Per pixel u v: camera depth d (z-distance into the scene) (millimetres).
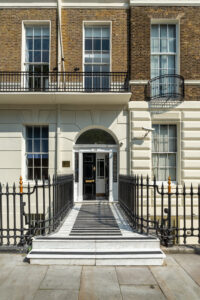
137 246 4160
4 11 8352
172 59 8633
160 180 8477
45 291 3125
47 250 4070
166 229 4609
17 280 3400
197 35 8312
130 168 8227
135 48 8273
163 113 8258
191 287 3240
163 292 3113
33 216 8000
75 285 3268
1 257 4203
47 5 8344
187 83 8266
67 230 4848
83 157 8758
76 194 8555
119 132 8367
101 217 6035
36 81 8539
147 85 8250
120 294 3062
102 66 8648
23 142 8484
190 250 4402
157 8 8297
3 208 7992
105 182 8852
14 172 8211
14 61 8289
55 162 8273
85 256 3904
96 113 8398
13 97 7707
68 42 8367
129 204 5531
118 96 7668
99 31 8656
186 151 8188
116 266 3854
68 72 7719
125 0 8414
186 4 8281
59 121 8281
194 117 8234
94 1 8391
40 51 8570
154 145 8555
